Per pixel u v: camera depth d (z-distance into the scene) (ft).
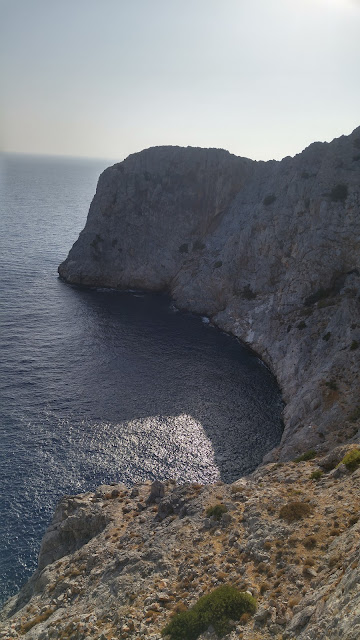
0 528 152.56
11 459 182.91
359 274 281.54
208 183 419.95
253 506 98.63
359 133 330.54
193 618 68.90
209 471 182.19
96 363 265.13
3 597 131.34
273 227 343.05
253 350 292.81
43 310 344.69
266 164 409.28
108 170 438.40
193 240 418.72
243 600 69.05
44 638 83.25
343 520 82.28
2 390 230.89
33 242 559.38
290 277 309.01
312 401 194.70
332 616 52.65
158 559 91.97
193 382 249.34
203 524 99.66
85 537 124.47
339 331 236.02
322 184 320.50
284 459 170.50
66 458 185.47
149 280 410.72
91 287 415.44
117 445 194.90
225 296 353.92
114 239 424.46
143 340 301.63
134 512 123.65
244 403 230.48
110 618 80.69
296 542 79.87
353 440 145.38
